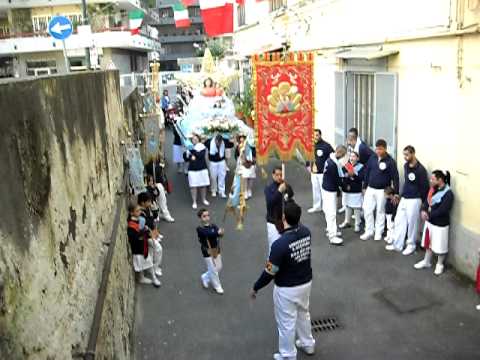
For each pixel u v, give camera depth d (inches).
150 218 324.5
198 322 271.7
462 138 299.3
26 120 111.8
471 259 294.7
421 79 344.8
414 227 338.3
